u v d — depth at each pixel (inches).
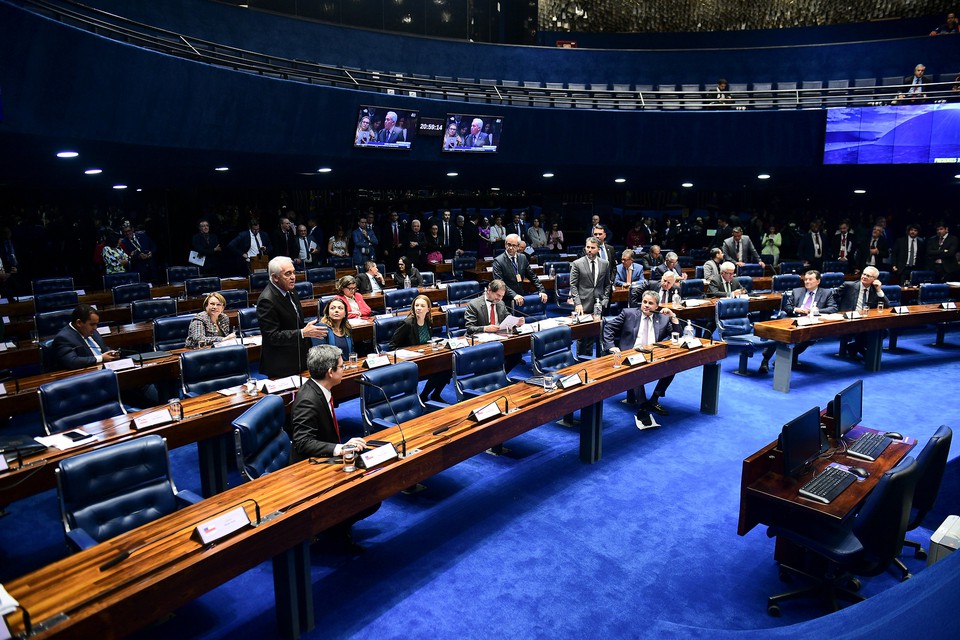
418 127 462.6
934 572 96.3
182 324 264.5
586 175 580.1
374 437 155.6
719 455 215.6
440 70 572.4
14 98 247.3
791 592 135.9
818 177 569.3
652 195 755.4
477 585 143.9
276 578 124.6
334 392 197.8
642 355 222.2
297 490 127.2
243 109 369.4
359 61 537.0
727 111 510.6
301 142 410.6
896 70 570.6
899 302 370.6
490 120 489.4
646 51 602.9
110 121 295.7
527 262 313.6
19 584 97.4
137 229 518.9
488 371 217.0
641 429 238.7
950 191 631.8
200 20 452.8
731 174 562.9
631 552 157.6
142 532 112.1
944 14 633.6
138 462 132.4
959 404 265.9
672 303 331.3
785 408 263.3
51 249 530.6
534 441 228.1
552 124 507.5
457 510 178.1
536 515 175.5
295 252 461.1
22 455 142.9
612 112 512.1
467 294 345.7
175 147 338.6
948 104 466.3
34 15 242.7
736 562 153.5
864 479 143.9
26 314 359.6
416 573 148.3
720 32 702.5
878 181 582.6
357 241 473.1
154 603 98.6
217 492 176.7
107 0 393.7
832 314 313.9
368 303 361.7
